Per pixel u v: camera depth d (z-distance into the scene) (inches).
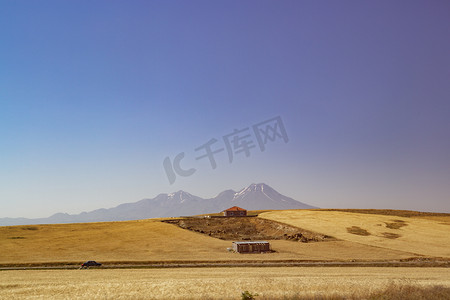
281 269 2348.7
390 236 3919.8
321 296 1160.2
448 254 2982.3
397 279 1776.6
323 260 2723.9
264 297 1171.9
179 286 1513.3
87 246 3417.8
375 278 1861.5
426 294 1181.7
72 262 2642.7
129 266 2541.8
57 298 1343.5
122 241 3735.2
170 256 2955.2
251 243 3253.0
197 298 1200.2
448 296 1171.3
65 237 3924.7
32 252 3075.8
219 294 1293.1
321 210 6820.9
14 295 1429.6
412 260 2743.6
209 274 2095.2
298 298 1141.1
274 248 3432.6
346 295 1191.6
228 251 3312.0
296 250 3307.1
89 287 1572.3
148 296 1284.4
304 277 1895.9
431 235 3927.2
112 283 1696.6
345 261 2691.9
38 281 1882.4
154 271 2276.1
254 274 2079.2
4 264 2564.0
